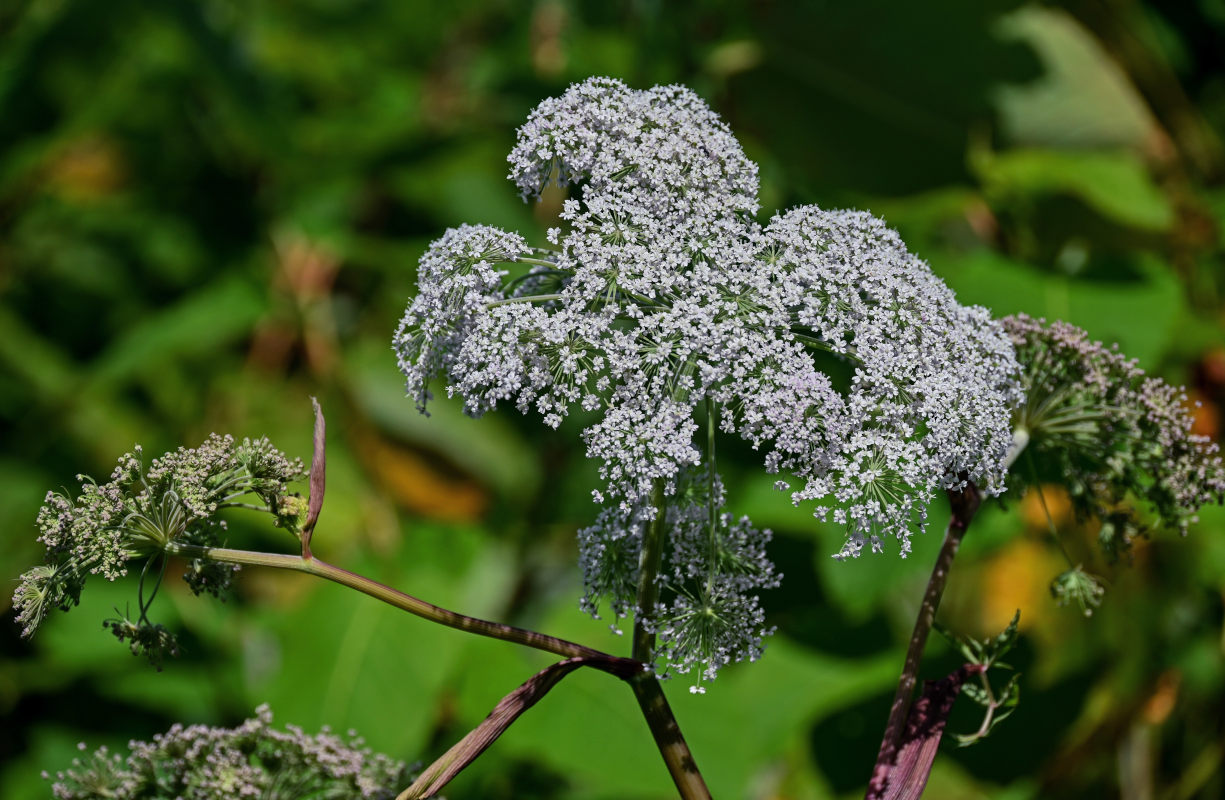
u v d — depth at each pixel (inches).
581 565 69.1
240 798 74.4
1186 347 165.6
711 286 61.9
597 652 64.8
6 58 216.1
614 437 60.6
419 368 65.7
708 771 137.9
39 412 207.0
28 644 174.4
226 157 229.5
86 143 239.8
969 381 63.2
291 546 193.0
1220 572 152.1
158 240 228.5
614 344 61.6
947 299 66.6
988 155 183.2
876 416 63.0
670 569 70.1
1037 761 149.6
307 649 153.3
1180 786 149.6
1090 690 151.6
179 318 205.9
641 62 193.8
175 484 62.1
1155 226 169.9
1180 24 195.6
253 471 64.0
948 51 178.9
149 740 168.7
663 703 66.3
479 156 209.9
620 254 61.7
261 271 219.9
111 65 222.1
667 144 65.1
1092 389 80.1
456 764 62.6
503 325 62.3
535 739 141.0
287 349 218.7
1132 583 156.9
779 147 191.8
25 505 196.9
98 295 228.2
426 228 222.4
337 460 204.5
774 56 186.4
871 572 145.0
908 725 70.1
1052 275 165.8
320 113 227.1
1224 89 193.9
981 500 75.9
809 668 156.8
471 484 197.3
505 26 231.0
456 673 154.3
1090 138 183.8
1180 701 152.6
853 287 64.8
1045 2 181.5
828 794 150.8
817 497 61.1
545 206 205.0
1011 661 152.6
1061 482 90.6
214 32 205.8
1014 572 157.8
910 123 184.4
